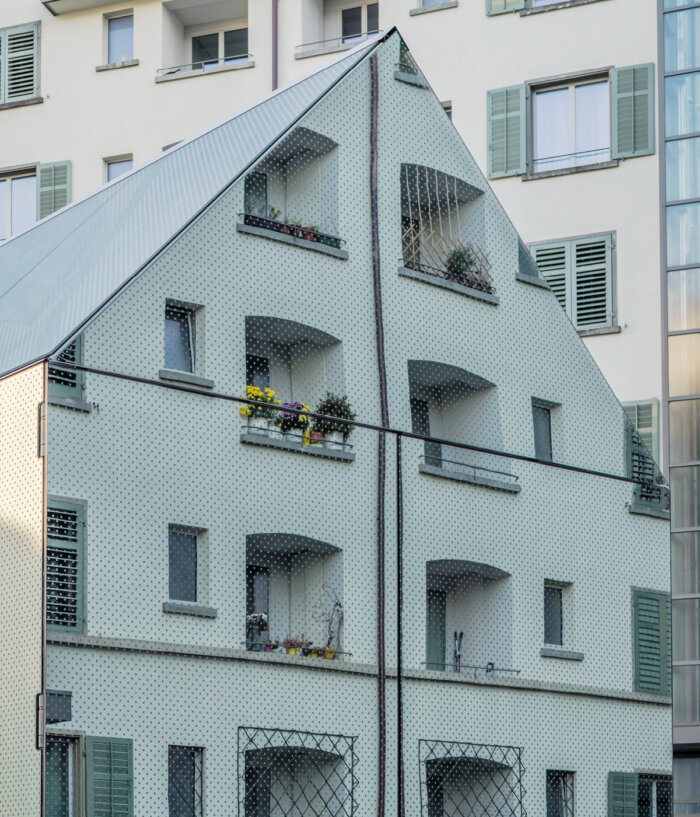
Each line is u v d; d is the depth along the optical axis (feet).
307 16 142.92
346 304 48.93
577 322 124.98
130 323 43.42
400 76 54.03
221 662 42.45
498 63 132.36
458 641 47.88
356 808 44.11
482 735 47.50
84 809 39.55
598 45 129.49
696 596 115.96
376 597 46.24
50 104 148.25
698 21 127.24
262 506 44.52
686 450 119.75
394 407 48.83
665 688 53.21
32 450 41.45
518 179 129.08
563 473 52.60
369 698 45.14
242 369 45.62
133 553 41.73
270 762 42.70
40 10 150.10
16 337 47.29
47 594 40.16
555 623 50.52
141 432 42.75
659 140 126.21
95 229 54.44
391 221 51.29
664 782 52.19
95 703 40.22
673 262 123.85
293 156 49.47
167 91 145.38
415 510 48.01
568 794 49.26
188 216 46.09
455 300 51.88
